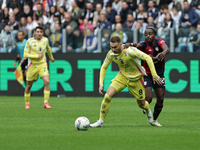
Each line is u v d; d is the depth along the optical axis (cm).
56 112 2555
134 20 4703
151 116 1820
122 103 3388
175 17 4478
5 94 4372
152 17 4503
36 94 4303
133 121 2047
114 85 1730
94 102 3488
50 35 4269
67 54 4216
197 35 3900
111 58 1719
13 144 1288
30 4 5250
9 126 1800
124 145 1264
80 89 4203
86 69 4181
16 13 5250
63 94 4247
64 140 1367
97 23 4844
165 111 2672
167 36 3956
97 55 4131
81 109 2797
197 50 3925
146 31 1856
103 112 1748
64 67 4234
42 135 1498
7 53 4341
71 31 4222
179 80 3975
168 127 1780
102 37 4128
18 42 4225
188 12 4466
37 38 2891
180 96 3988
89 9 4919
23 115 2350
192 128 1741
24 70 4272
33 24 5100
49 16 5100
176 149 1195
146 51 1894
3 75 4369
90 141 1346
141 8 4575
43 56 2919
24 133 1556
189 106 3084
